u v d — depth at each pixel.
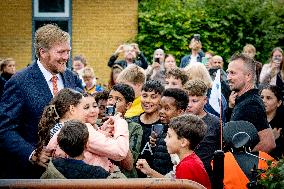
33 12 14.72
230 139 4.71
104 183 3.11
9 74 10.29
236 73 5.56
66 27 14.81
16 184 3.09
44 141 4.44
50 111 4.49
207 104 6.79
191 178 4.31
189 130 4.46
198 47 12.04
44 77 4.86
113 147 4.42
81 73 10.85
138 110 6.19
